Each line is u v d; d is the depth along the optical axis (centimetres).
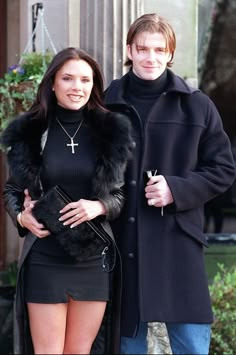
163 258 1072
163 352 1301
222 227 1895
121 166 1032
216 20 1798
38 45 1566
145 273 1065
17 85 1452
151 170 1077
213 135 1099
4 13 1792
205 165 1102
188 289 1073
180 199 1055
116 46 1375
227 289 1467
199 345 1096
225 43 1825
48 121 1043
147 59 1073
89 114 1059
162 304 1062
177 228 1082
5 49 1795
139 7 1404
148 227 1075
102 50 1375
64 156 1030
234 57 1838
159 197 1049
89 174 1028
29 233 1049
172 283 1071
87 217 1005
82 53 1041
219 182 1083
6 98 1478
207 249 1738
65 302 1025
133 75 1098
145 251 1068
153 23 1074
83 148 1040
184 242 1081
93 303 1039
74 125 1051
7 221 1803
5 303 1656
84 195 1032
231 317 1440
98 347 1159
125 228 1081
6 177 1816
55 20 1541
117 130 1034
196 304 1073
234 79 1861
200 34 1775
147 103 1099
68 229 1005
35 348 1040
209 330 1112
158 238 1074
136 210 1077
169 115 1091
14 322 1508
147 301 1059
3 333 1600
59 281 1023
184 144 1086
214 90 1872
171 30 1085
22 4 1677
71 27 1495
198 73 1803
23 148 1027
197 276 1081
